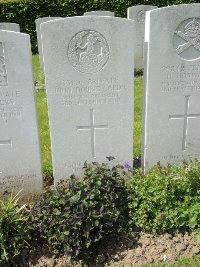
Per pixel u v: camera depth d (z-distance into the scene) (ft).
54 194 3.71
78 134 4.25
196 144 4.66
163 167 4.42
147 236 3.76
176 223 3.77
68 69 3.94
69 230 3.49
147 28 4.07
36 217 3.75
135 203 3.84
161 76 4.22
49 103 4.05
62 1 13.14
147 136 4.50
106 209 3.62
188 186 3.86
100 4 13.07
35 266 3.53
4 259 3.45
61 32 3.78
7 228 3.50
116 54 3.95
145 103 4.36
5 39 3.75
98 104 4.15
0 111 4.02
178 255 3.59
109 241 3.71
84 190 3.69
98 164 4.07
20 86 3.95
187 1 12.42
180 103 4.39
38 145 4.25
